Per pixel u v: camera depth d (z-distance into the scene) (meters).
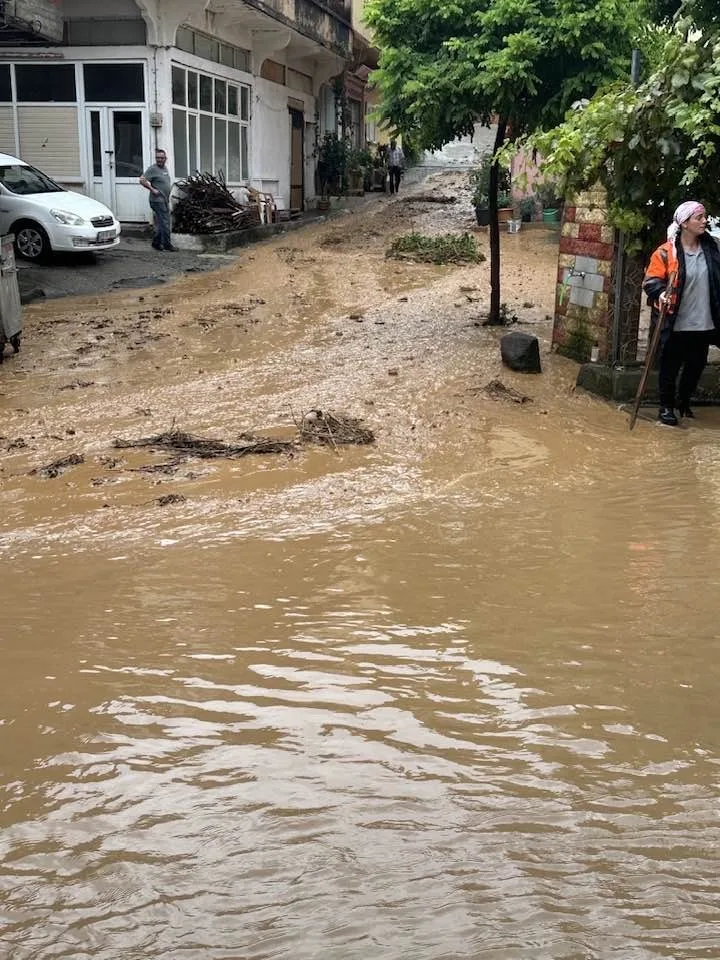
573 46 10.41
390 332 12.26
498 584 4.75
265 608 4.48
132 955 2.37
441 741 3.30
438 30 11.40
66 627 4.30
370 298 15.34
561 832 2.80
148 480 6.51
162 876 2.64
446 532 5.51
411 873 2.63
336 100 35.66
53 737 3.37
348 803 2.96
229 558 5.12
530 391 9.21
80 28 21.97
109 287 16.73
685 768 3.13
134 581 4.82
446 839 2.77
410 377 9.63
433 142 12.05
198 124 24.06
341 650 4.03
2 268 10.50
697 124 7.65
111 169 22.66
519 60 10.41
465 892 2.55
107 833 2.83
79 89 22.33
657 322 8.02
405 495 6.21
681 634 4.16
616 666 3.87
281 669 3.86
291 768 3.15
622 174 8.46
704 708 3.53
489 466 6.90
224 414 8.30
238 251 21.95
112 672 3.85
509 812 2.90
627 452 7.36
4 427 7.96
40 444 7.45
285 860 2.70
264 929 2.44
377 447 7.33
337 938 2.40
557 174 8.80
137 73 22.09
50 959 2.36
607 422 8.28
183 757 3.23
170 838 2.80
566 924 2.44
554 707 3.53
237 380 9.61
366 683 3.74
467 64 10.75
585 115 8.45
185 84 23.14
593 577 4.83
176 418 8.19
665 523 5.68
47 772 3.15
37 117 22.61
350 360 10.50
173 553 5.20
